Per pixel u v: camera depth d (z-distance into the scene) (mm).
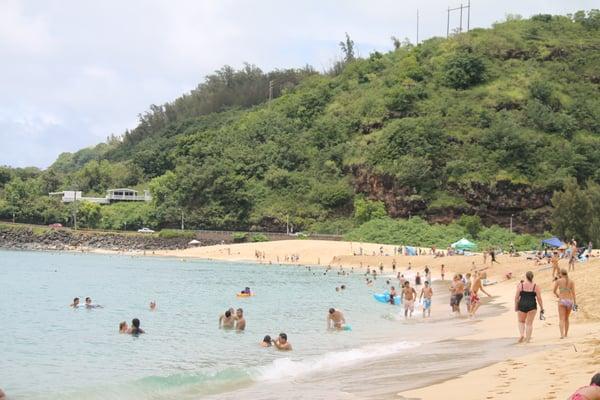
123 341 27672
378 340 27078
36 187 172500
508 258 75750
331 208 144125
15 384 19203
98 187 196000
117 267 85875
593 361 15547
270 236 131500
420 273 76062
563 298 20859
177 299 46938
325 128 166875
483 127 138750
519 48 168000
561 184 122000
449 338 25734
